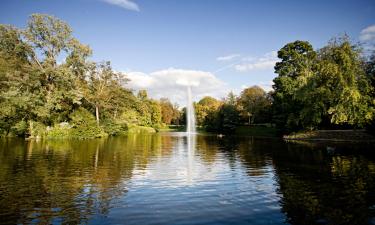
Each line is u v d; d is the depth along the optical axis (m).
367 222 9.68
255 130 75.50
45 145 34.75
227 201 12.05
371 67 47.38
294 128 57.97
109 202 11.70
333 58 47.31
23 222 9.33
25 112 46.78
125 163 21.88
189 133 84.19
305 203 11.77
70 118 52.88
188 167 20.48
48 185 14.35
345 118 43.78
